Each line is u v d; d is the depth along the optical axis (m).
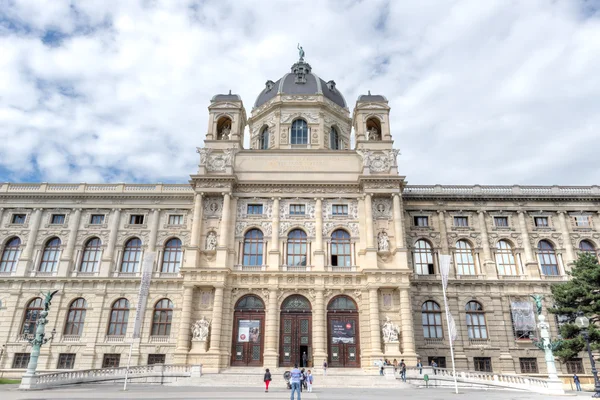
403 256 49.28
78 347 50.59
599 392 30.12
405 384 38.84
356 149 56.91
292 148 60.94
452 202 57.97
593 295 41.00
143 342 50.56
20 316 52.00
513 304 52.53
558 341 36.12
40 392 30.09
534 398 29.23
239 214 53.00
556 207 57.53
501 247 56.38
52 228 56.56
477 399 28.05
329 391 33.88
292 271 49.06
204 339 45.69
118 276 53.91
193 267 48.09
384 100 60.03
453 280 53.41
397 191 52.56
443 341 51.03
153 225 56.47
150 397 26.33
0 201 57.59
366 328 47.00
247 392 31.72
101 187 59.03
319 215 52.47
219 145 56.53
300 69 69.19
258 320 48.03
